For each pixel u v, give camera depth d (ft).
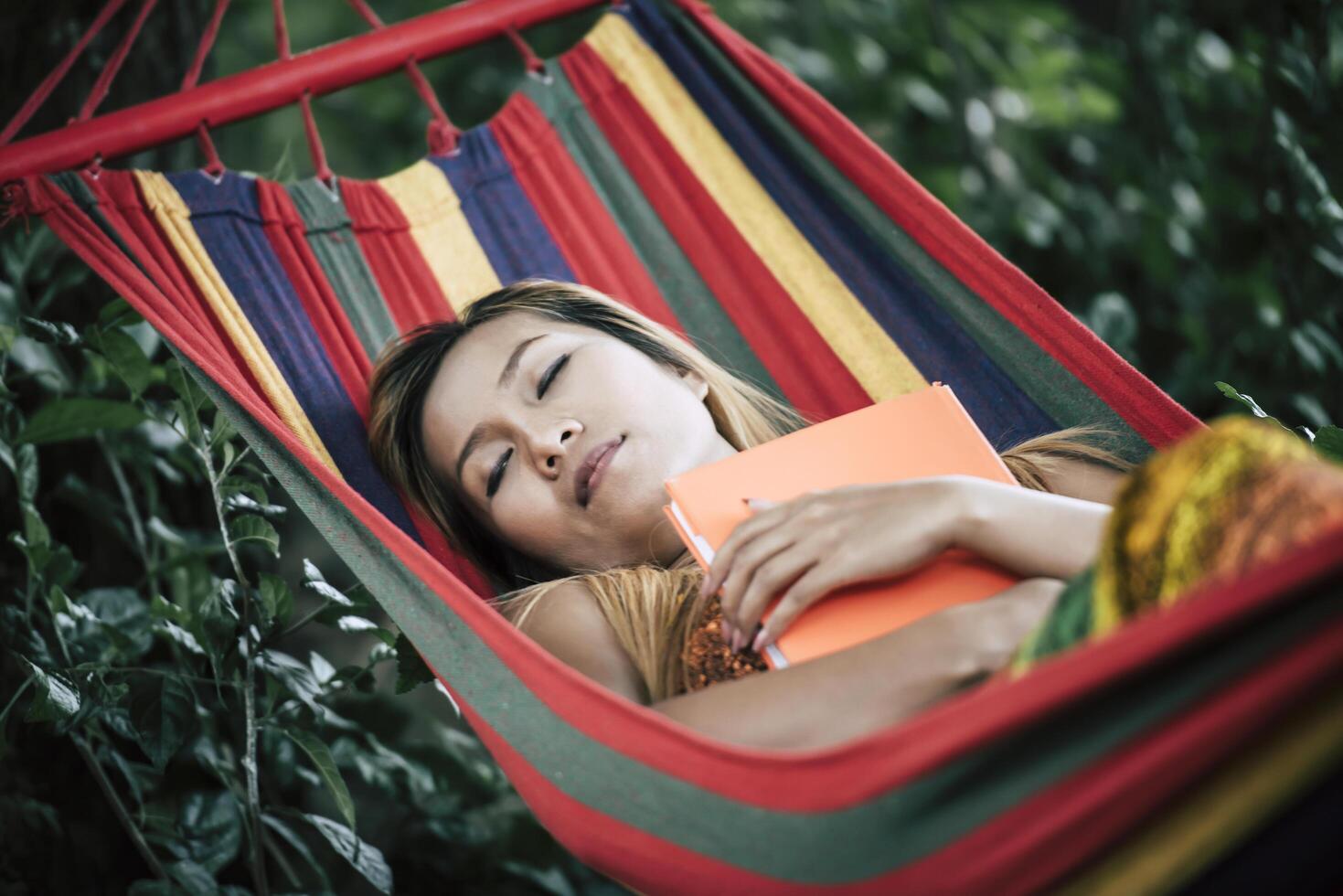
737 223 7.39
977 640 4.58
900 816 3.79
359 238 7.16
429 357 6.40
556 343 6.21
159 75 8.76
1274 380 9.73
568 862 8.53
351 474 6.47
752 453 5.52
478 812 8.35
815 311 7.13
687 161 7.55
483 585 6.33
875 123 13.41
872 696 4.57
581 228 7.49
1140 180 12.09
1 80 8.39
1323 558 3.08
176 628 6.95
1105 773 3.51
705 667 5.26
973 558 4.98
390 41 7.54
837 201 7.25
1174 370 11.02
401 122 14.43
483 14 7.71
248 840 8.16
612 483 5.91
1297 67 9.04
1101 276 12.03
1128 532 3.86
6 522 8.01
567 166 7.62
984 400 6.72
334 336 6.81
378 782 7.89
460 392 6.21
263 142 14.48
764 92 7.44
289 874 7.47
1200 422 5.99
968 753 3.60
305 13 15.30
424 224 7.30
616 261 7.42
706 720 4.66
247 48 15.11
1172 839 3.54
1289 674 3.24
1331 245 8.93
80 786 7.73
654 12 7.82
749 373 7.13
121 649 7.16
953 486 4.84
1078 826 3.59
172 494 8.38
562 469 5.94
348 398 6.67
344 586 11.18
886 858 3.87
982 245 6.63
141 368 7.23
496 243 7.40
